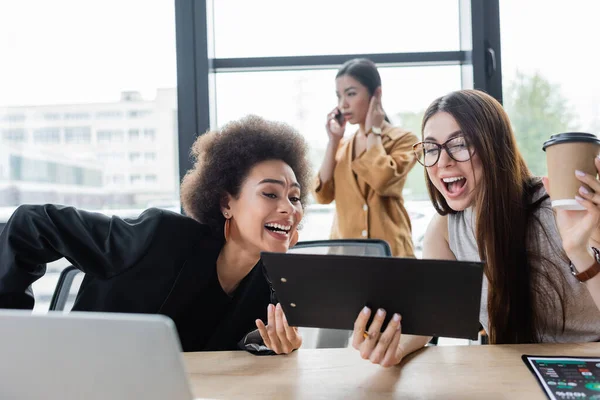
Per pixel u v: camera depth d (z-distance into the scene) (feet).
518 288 3.43
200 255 3.43
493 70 6.94
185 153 7.06
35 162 7.37
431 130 3.47
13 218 3.29
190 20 6.96
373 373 2.71
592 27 7.00
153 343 1.67
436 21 7.21
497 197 3.34
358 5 7.20
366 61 6.64
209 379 2.66
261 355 3.06
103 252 3.31
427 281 2.30
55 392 1.79
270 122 3.70
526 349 3.00
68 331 1.70
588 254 2.77
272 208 3.34
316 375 2.70
